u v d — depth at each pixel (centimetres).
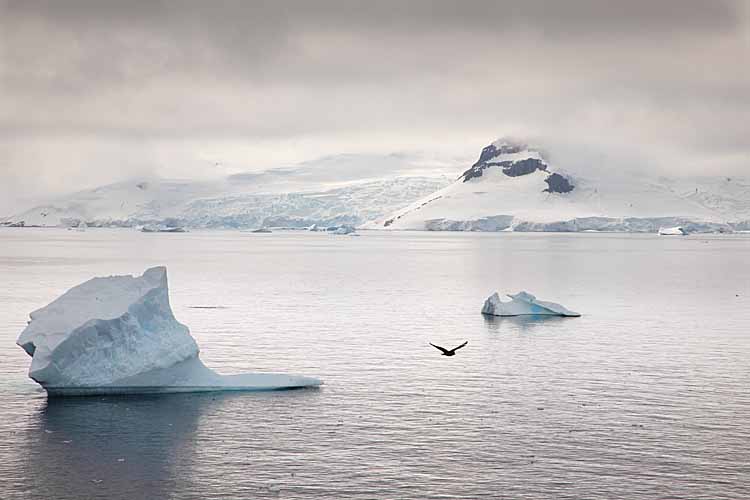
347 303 15088
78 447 6038
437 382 8100
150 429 6425
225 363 8994
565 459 5894
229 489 5347
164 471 5619
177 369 7412
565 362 9144
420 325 12025
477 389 7831
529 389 7856
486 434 6431
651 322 12481
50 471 5603
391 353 9631
